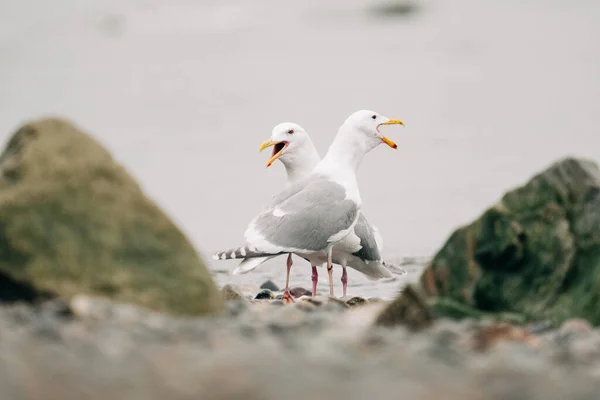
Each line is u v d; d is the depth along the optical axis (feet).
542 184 42.32
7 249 34.04
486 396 24.72
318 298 46.52
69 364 25.66
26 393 23.75
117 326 30.07
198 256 36.06
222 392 24.09
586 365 28.68
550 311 40.40
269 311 37.55
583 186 42.01
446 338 32.22
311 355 27.09
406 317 34.01
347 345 28.84
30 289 33.76
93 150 35.94
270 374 25.35
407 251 73.67
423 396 24.39
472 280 41.68
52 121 36.42
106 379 24.71
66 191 34.96
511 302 41.09
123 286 34.35
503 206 42.29
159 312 34.37
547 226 41.68
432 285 42.01
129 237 35.09
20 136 36.63
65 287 33.83
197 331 29.55
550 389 25.45
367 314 34.99
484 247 41.86
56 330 28.58
